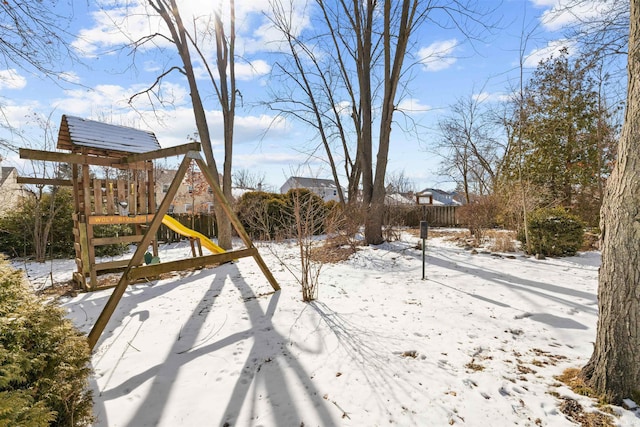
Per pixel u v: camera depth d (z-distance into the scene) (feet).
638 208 6.73
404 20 29.12
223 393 8.07
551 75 45.01
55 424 5.49
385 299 15.24
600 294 7.59
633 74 6.87
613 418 6.64
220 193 15.15
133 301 16.30
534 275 19.79
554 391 7.70
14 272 6.68
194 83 28.19
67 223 33.73
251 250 16.11
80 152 20.62
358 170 40.14
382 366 9.02
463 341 10.58
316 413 7.13
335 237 29.89
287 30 39.37
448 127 67.51
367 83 33.17
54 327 6.07
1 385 4.43
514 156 47.34
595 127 42.75
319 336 11.12
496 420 6.75
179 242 44.34
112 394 8.18
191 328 12.42
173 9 26.96
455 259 25.55
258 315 13.42
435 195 144.97
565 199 43.96
